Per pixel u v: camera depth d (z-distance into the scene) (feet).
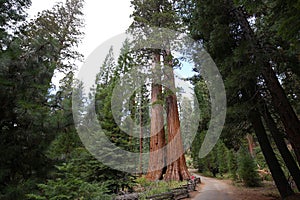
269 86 22.40
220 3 23.09
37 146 17.79
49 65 20.18
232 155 62.08
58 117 18.98
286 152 25.64
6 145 16.57
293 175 24.81
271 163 26.71
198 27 25.96
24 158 17.66
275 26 17.40
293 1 11.30
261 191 34.91
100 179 26.96
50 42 19.60
